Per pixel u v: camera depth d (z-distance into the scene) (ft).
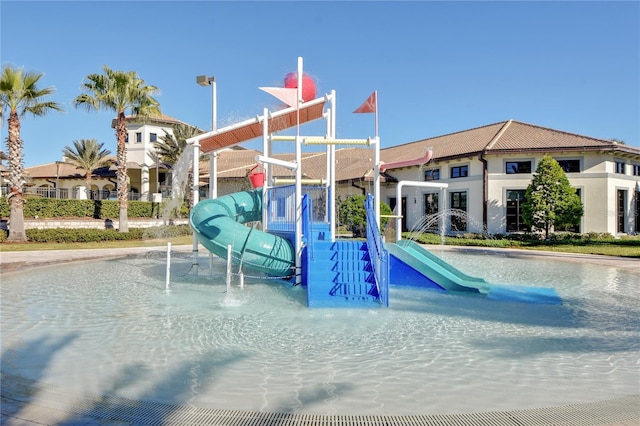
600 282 35.70
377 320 22.17
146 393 12.66
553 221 71.05
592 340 18.86
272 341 18.34
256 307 24.97
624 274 40.24
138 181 138.31
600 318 23.06
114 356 16.29
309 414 11.25
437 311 24.34
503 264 48.03
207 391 12.87
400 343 18.21
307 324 21.24
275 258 30.60
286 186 32.78
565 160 79.10
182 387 13.17
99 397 12.12
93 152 132.16
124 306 25.36
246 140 39.34
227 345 17.76
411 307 25.22
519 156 80.18
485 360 16.06
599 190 76.89
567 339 19.01
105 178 139.13
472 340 18.74
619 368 15.28
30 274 39.06
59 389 12.78
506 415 11.23
